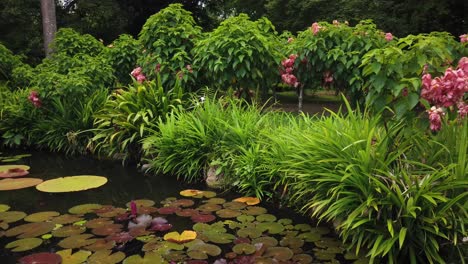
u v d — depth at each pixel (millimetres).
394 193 2373
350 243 2604
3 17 11047
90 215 3092
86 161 4980
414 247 2350
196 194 3623
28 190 3785
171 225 2887
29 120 5730
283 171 3279
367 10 10289
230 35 4605
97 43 7172
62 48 6824
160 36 5164
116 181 4102
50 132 5523
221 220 3002
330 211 2529
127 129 4727
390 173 2439
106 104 5086
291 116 4414
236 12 15180
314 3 10492
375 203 2312
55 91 5457
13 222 2951
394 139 2635
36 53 11734
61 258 2344
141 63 5391
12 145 5766
